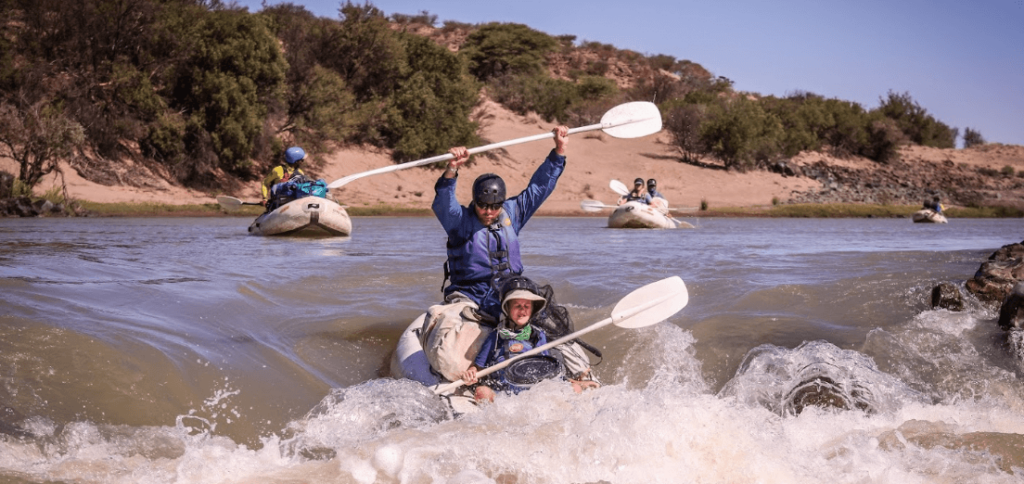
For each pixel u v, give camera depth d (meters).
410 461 3.47
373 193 35.75
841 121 56.78
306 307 6.64
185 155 32.22
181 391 4.35
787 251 12.52
